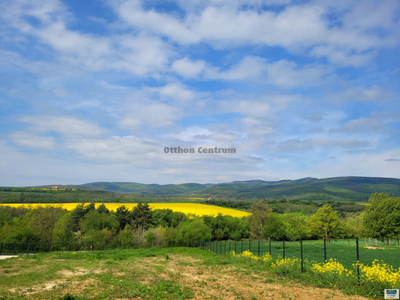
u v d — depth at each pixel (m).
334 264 15.55
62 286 12.95
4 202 99.31
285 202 163.88
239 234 97.62
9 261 21.30
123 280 14.71
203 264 22.20
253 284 14.32
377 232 64.31
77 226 84.94
